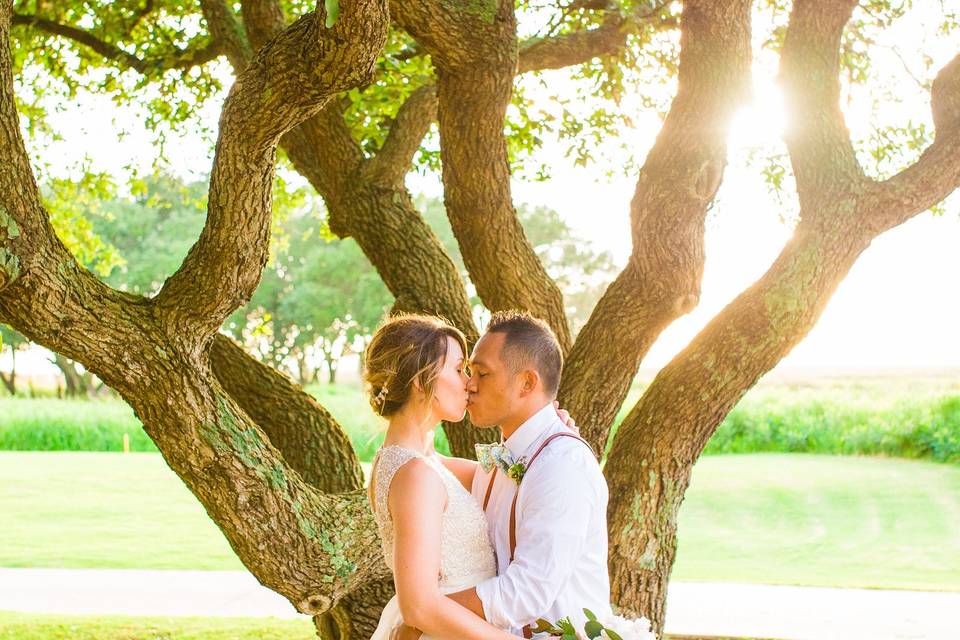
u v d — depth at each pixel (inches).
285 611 318.3
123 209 1594.5
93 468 804.6
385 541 102.8
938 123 181.8
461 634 93.2
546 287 186.7
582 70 303.9
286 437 182.9
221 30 228.2
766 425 945.5
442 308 192.7
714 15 165.9
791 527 525.3
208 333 131.6
